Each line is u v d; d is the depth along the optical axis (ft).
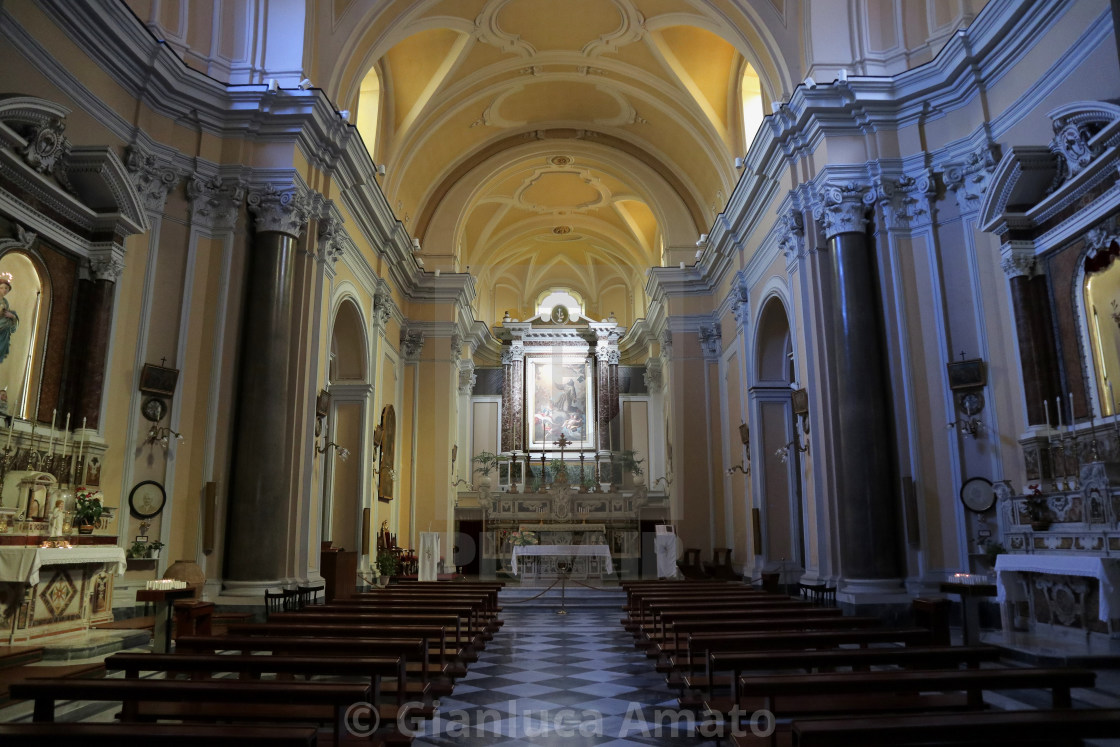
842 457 28.60
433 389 50.98
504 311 69.87
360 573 38.37
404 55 42.06
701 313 51.31
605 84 47.01
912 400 28.30
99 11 24.56
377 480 43.16
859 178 29.96
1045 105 25.20
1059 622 21.85
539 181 59.52
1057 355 24.67
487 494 52.42
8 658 17.31
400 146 44.45
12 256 22.27
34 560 18.24
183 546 27.17
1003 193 25.52
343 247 35.09
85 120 25.13
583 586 45.80
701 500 48.67
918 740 8.18
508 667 21.65
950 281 28.78
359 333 40.24
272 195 29.78
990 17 26.71
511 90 47.34
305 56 31.50
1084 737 8.29
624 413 60.90
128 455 26.45
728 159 44.73
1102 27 22.65
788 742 12.06
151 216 28.02
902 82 29.76
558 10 40.57
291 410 29.68
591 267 71.26
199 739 7.88
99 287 25.17
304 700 9.87
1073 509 22.20
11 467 21.62
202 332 28.68
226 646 14.46
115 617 24.52
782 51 33.30
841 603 27.32
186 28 30.14
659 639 22.61
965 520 26.91
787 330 40.04
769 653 12.52
